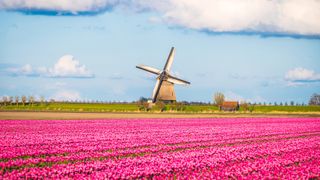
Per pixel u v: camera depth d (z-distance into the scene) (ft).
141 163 84.53
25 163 82.53
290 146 116.47
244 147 112.78
